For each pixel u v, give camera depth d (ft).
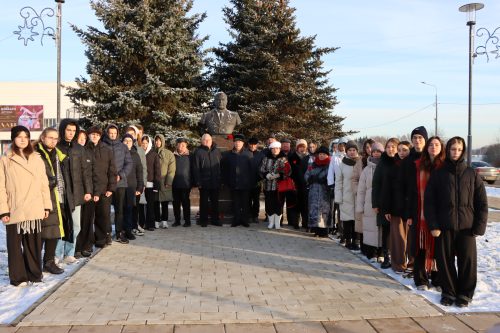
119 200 27.73
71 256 22.70
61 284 18.71
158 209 34.27
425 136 19.86
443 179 17.07
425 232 18.43
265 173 33.88
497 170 100.53
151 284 18.88
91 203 24.09
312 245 27.91
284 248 26.86
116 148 27.45
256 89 59.52
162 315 15.14
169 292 17.78
